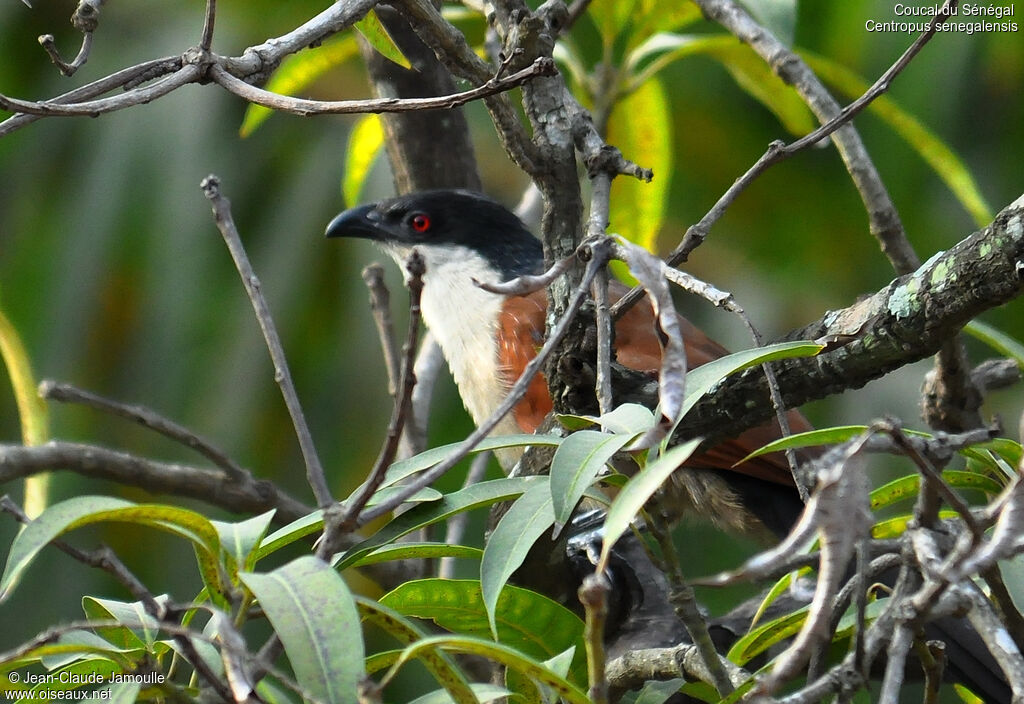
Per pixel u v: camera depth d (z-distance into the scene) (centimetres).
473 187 870
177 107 1057
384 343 688
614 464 427
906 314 416
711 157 1137
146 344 1018
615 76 827
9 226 1065
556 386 484
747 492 757
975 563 274
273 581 301
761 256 1127
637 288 463
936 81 1069
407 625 323
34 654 336
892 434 286
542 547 518
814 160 1135
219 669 351
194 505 986
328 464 999
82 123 1086
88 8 389
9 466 529
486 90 364
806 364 454
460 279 839
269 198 1059
